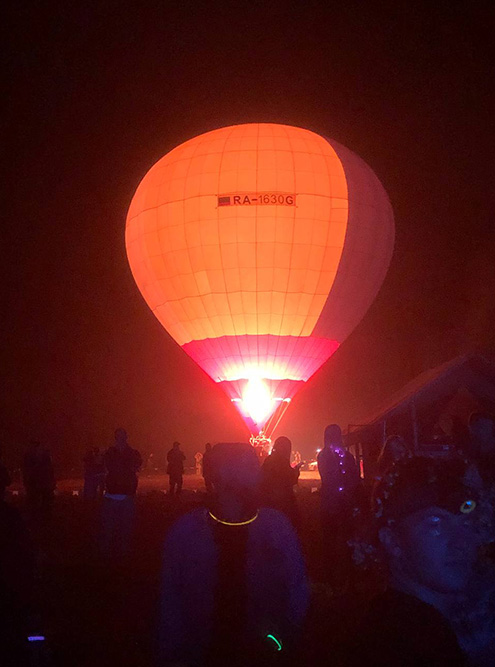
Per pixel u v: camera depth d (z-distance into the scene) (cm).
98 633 775
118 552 1146
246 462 402
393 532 241
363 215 2577
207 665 387
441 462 247
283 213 2498
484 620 258
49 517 1812
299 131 2645
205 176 2530
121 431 1159
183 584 395
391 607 237
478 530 239
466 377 1875
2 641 443
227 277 2500
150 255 2602
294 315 2536
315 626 757
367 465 1953
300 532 919
